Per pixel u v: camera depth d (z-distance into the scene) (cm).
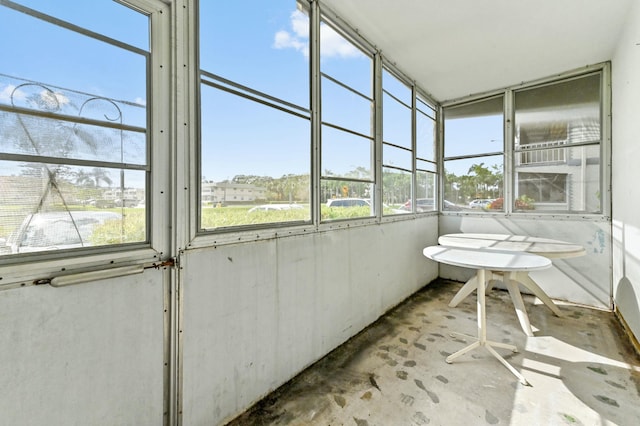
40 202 101
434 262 438
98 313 111
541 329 269
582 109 335
